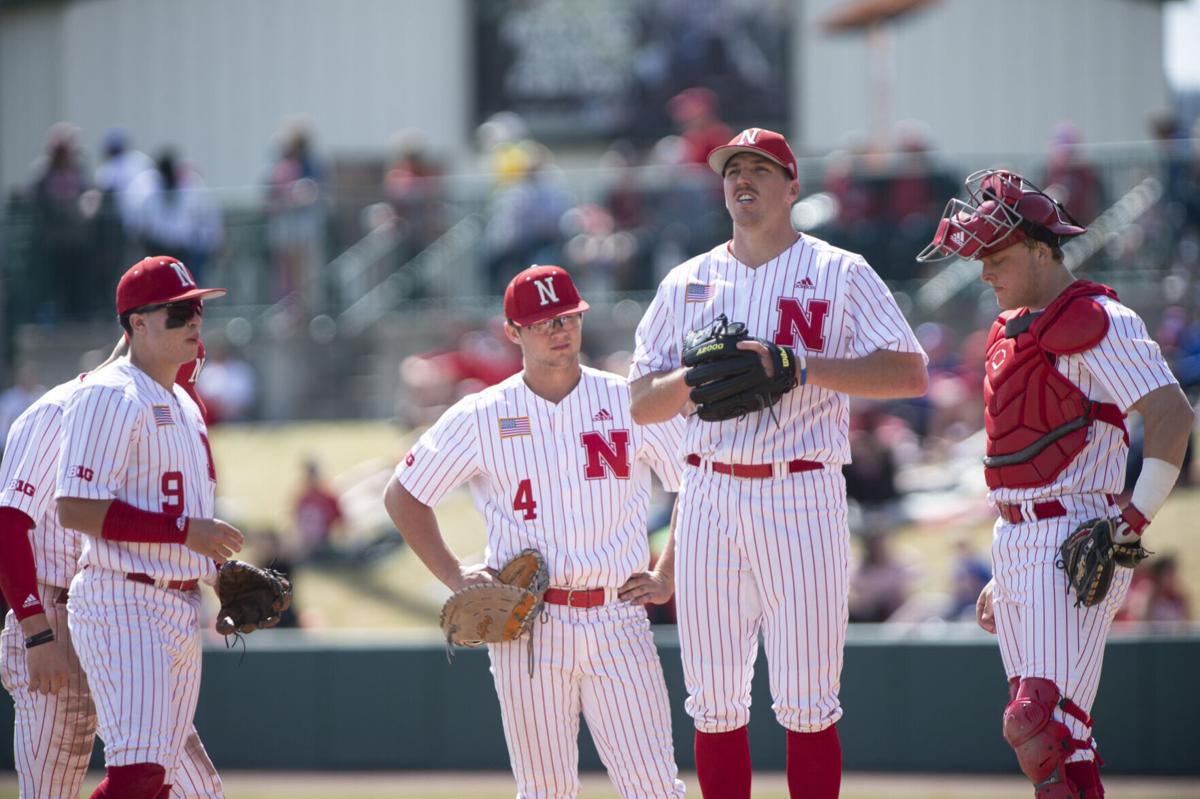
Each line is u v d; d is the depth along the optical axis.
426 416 49.56
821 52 77.25
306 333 56.81
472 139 79.44
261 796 30.31
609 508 17.44
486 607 16.77
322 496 46.03
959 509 42.66
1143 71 78.44
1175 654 30.34
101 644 16.25
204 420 18.20
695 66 77.31
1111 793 29.06
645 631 17.69
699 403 15.27
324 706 33.00
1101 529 14.84
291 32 80.38
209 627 35.47
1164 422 14.84
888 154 55.41
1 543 16.64
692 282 16.48
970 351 47.84
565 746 17.64
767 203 15.89
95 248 56.16
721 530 16.12
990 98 77.69
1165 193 50.84
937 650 31.14
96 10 81.06
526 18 78.69
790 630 16.00
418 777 32.09
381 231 57.56
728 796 16.61
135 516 16.09
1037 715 14.77
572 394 17.69
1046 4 77.56
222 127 80.81
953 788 29.78
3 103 82.12
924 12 68.25
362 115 80.25
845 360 15.37
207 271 57.12
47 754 17.59
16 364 56.28
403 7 79.62
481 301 56.66
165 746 16.25
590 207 55.75
